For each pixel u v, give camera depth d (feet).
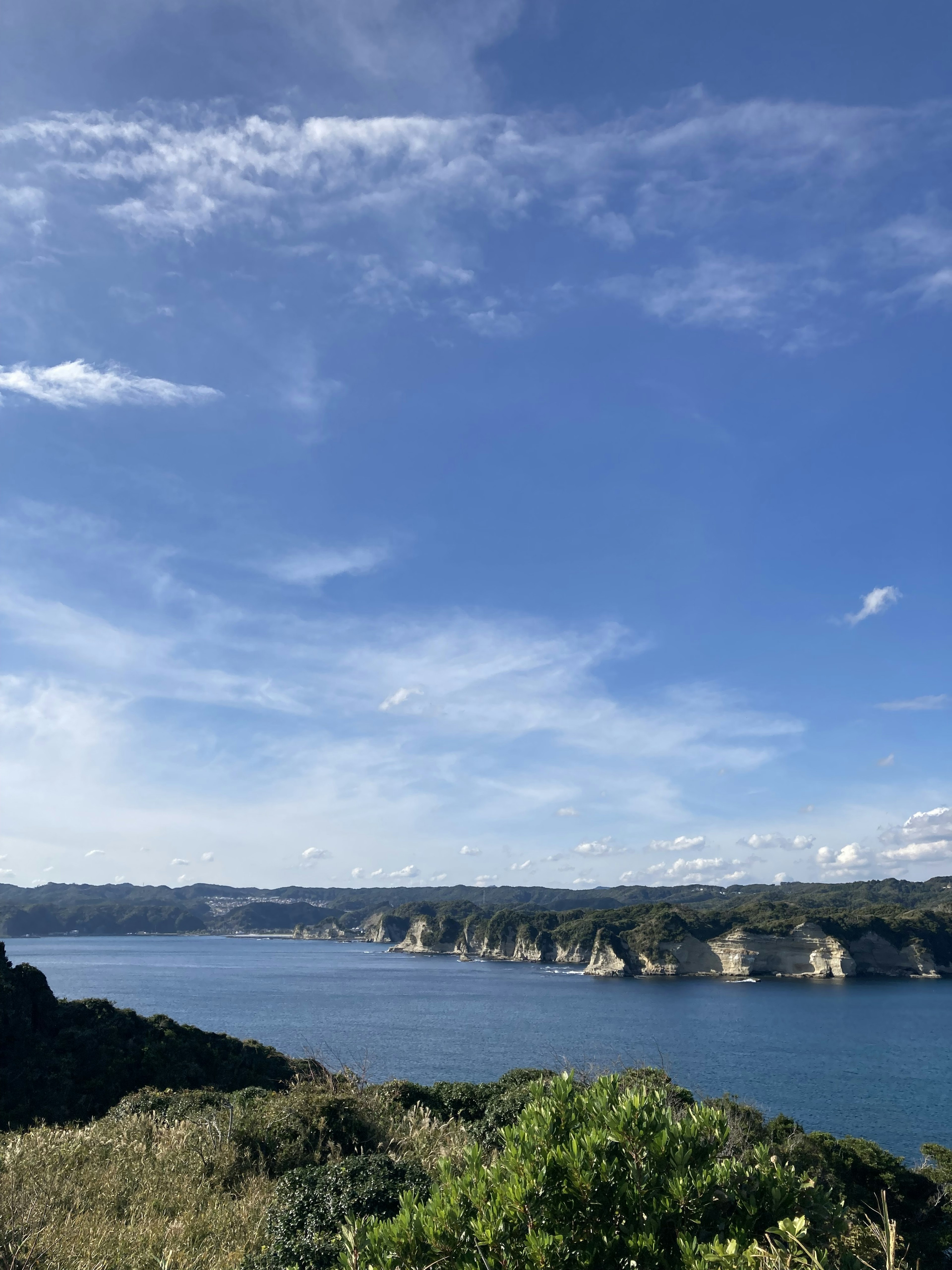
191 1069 133.08
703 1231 16.78
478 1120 60.49
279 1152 44.57
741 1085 236.84
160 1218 32.99
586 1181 16.80
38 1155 39.42
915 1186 104.37
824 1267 16.39
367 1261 17.21
